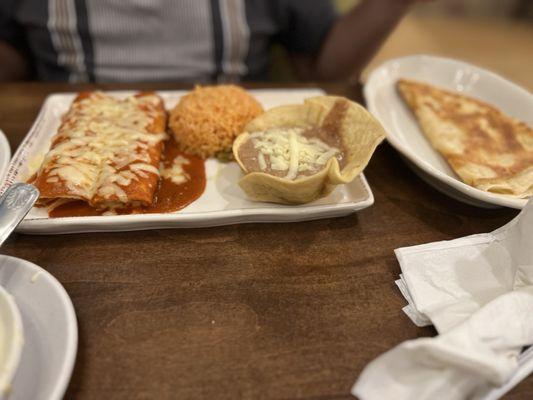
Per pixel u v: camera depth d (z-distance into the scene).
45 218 0.83
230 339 0.70
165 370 0.66
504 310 0.65
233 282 0.80
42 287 0.71
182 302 0.76
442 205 1.00
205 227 0.90
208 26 1.50
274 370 0.66
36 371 0.62
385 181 1.06
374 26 1.58
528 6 4.04
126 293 0.77
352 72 1.75
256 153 0.95
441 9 4.14
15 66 1.61
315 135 1.01
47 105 1.16
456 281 0.77
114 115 1.10
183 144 1.09
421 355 0.57
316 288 0.79
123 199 0.87
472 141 1.15
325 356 0.69
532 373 0.67
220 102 1.10
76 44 1.47
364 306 0.77
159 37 1.50
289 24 1.66
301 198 0.90
